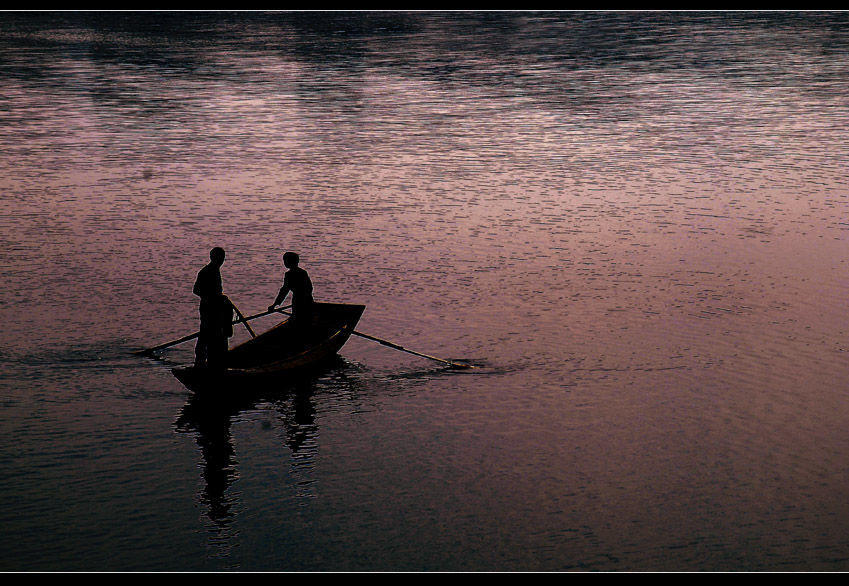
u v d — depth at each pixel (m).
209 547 39.84
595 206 95.25
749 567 38.22
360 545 40.00
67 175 108.50
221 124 142.12
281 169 112.19
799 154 118.00
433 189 102.44
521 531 40.94
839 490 43.81
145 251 80.44
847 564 38.31
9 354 58.97
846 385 54.69
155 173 109.88
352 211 93.69
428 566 38.47
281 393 54.75
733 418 51.03
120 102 162.62
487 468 46.31
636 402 53.06
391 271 75.88
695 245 82.12
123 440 48.97
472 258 79.06
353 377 57.00
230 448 48.31
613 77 190.50
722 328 63.47
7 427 50.00
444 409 52.59
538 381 55.97
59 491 44.00
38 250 80.44
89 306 67.38
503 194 100.19
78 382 55.38
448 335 62.97
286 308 63.97
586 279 73.69
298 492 44.22
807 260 77.50
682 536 40.38
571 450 47.91
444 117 147.62
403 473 45.94
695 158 116.62
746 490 43.94
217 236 85.06
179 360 58.56
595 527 41.16
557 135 132.62
